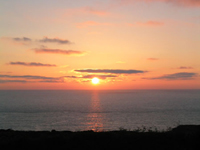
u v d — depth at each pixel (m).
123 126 56.53
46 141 12.24
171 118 73.44
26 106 123.19
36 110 102.25
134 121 66.75
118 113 89.38
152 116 79.12
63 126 58.62
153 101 160.50
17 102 153.75
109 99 186.25
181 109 103.69
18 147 11.71
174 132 13.80
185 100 171.00
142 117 76.50
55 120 70.75
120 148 11.41
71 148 11.49
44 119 73.19
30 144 11.93
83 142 12.17
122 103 142.50
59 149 11.43
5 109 106.75
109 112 93.19
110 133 14.08
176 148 11.38
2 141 12.36
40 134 14.72
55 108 111.25
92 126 57.81
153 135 13.14
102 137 12.86
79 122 65.88
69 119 72.88
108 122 65.38
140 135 13.23
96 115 83.25
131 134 13.77
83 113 90.00
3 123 65.00
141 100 172.00
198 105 125.56
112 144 11.85
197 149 11.27
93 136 12.99
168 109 104.12
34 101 164.00
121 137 12.82
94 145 11.77
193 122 63.66
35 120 70.88
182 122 63.56
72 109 106.06
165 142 12.12
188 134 12.89
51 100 175.25
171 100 171.25
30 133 15.38
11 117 78.44
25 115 84.25
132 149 11.30
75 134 13.84
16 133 15.21
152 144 11.84
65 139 12.51
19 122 66.94
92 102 152.62
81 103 144.25
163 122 63.91
